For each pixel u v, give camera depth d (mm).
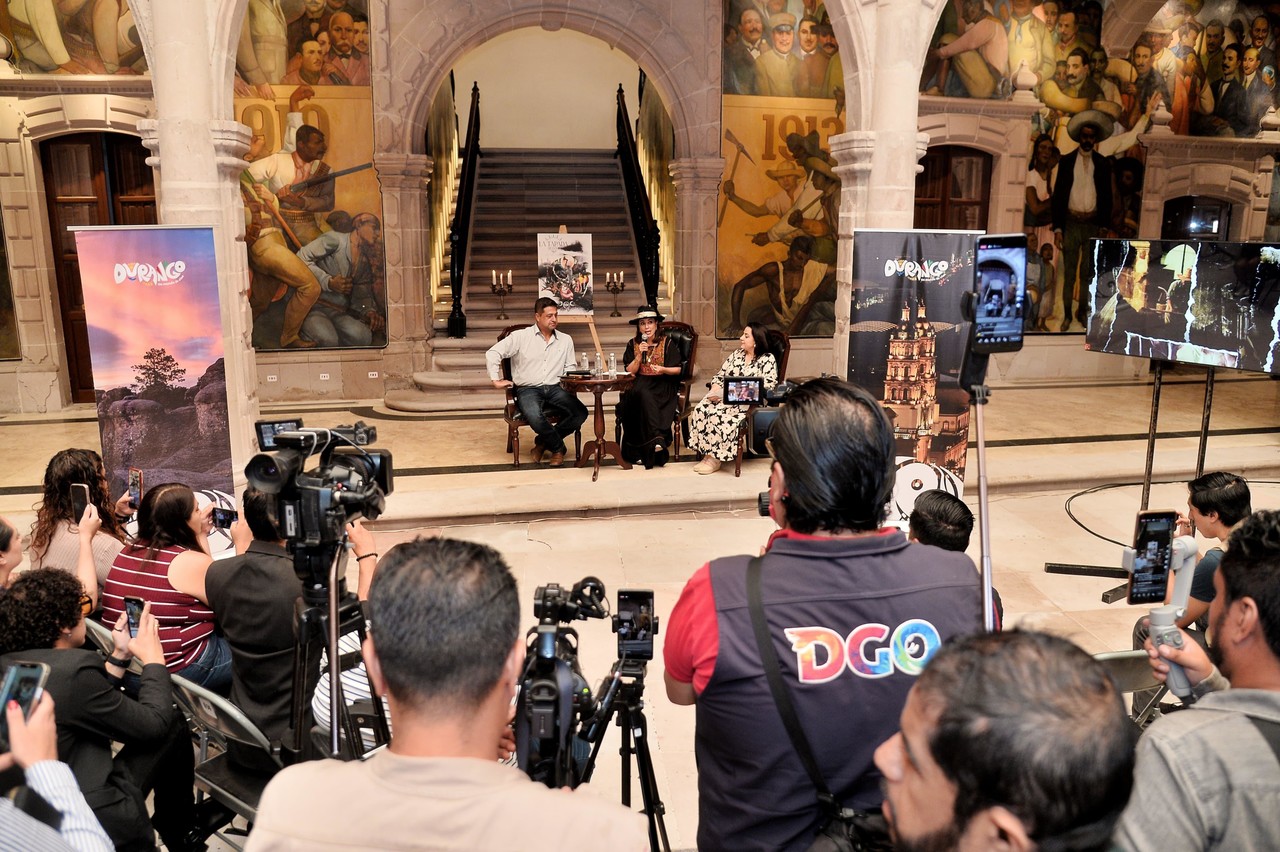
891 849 1354
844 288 6609
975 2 10688
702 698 1455
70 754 2213
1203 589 2984
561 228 9539
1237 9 11617
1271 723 1230
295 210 10047
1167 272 5316
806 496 1465
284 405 10211
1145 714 2857
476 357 10617
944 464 5555
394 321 10461
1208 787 1188
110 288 5023
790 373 11289
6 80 9000
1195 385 11453
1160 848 1190
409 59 9945
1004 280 1686
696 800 3250
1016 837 840
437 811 1074
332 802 1098
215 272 5172
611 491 6699
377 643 1132
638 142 15625
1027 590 5164
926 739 901
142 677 2414
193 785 2756
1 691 1454
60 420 9359
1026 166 11289
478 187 14445
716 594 1445
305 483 1746
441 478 7141
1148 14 10977
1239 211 12352
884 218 6320
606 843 1076
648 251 11742
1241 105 11891
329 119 9953
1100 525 6301
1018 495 7016
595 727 1972
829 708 1386
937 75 10781
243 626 2607
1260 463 7496
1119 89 11438
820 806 1418
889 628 1410
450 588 1134
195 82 5543
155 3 5430
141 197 9758
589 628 4680
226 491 5383
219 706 2457
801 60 10672
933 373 5441
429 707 1117
